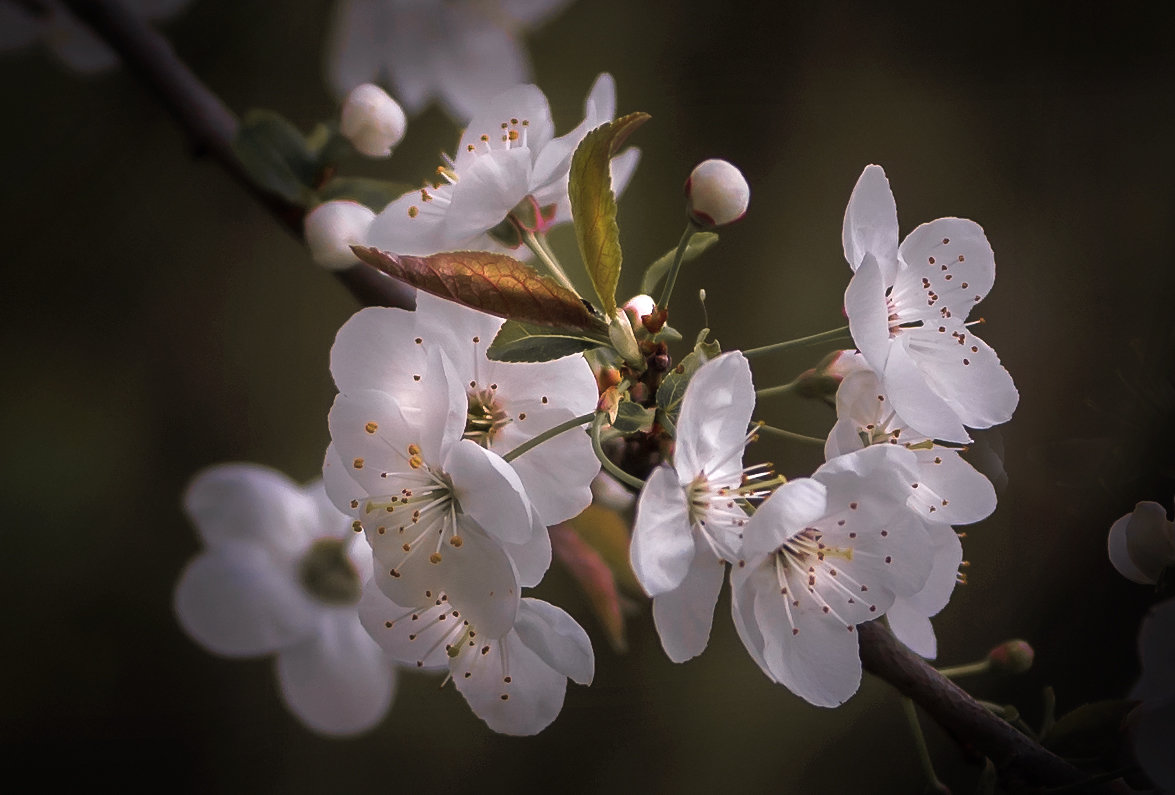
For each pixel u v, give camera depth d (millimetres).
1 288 675
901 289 544
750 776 702
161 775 679
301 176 561
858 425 531
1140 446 572
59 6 594
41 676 675
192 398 711
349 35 604
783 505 512
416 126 694
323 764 698
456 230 535
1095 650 621
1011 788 535
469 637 528
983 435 565
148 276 705
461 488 517
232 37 649
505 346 521
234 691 702
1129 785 537
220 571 583
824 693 521
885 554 523
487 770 704
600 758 707
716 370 517
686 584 517
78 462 691
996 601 649
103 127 640
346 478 523
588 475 521
